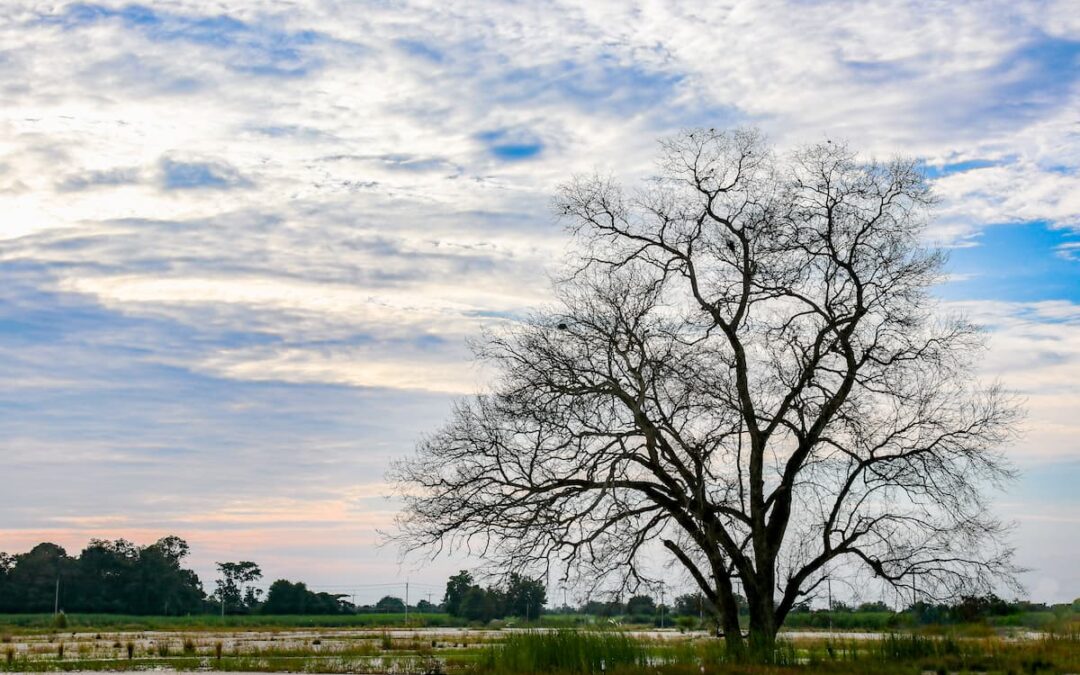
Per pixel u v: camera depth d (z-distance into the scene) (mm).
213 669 37281
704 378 31188
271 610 147000
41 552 149500
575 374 31406
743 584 32438
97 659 43031
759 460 32719
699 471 30922
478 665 33219
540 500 30812
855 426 32375
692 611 34406
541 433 31109
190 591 155875
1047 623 45938
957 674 29609
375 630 85562
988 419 32562
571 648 31625
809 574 32875
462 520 30953
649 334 31422
